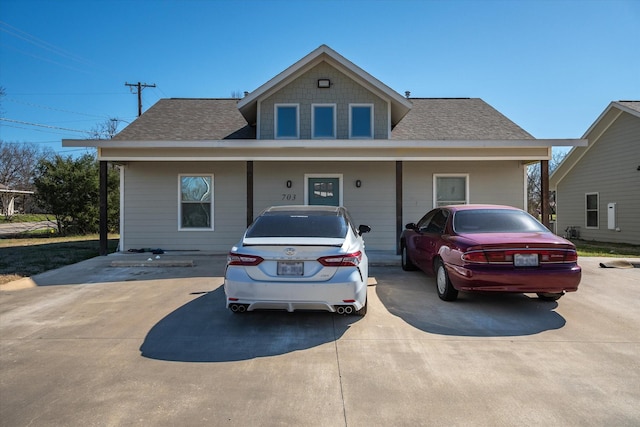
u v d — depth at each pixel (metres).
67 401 3.11
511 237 5.55
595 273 8.29
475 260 5.33
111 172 20.80
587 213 18.66
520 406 3.01
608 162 17.30
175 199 12.05
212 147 10.14
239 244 5.00
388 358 3.94
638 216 15.66
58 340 4.46
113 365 3.79
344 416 2.89
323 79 12.04
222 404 3.07
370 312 5.51
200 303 5.99
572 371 3.62
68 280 7.69
